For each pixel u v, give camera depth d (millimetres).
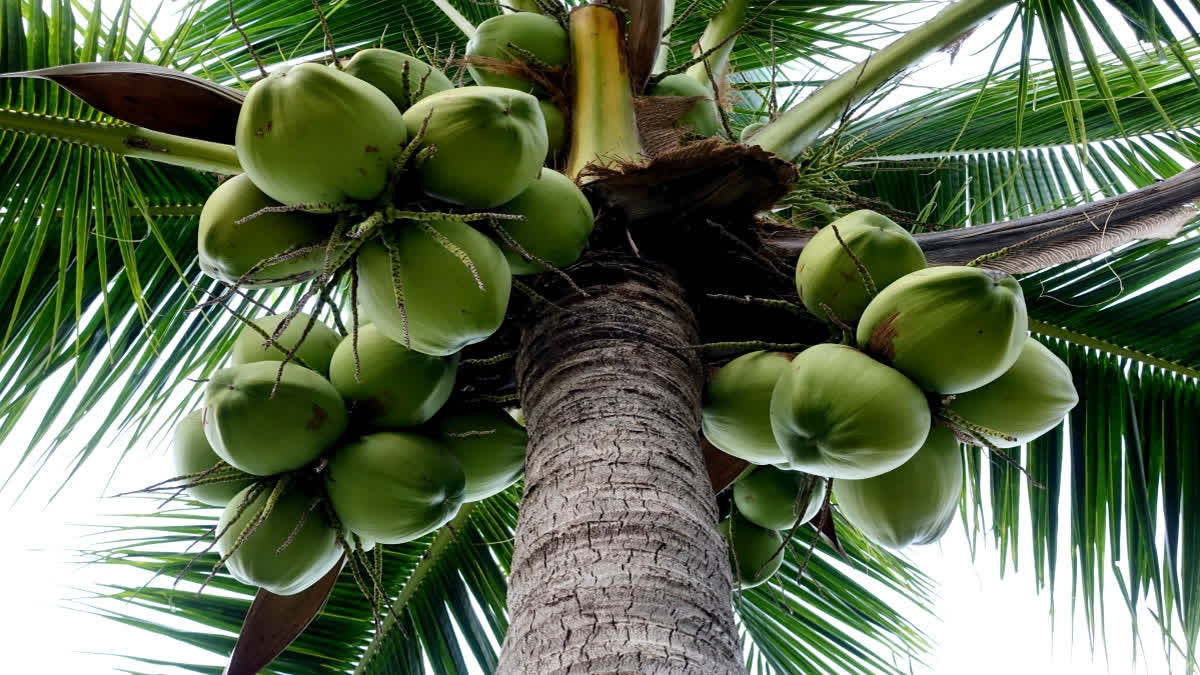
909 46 2262
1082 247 1972
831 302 1752
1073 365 2576
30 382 2223
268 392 1713
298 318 1900
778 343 1923
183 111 1784
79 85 1743
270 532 1771
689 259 1892
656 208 1850
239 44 2795
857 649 2789
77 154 2129
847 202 2291
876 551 2822
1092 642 2346
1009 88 3008
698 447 1601
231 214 1665
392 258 1557
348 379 1795
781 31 2904
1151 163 2947
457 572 2699
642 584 1346
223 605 2557
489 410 1936
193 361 2391
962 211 3029
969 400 1794
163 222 2443
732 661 1327
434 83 1885
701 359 1806
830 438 1642
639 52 2229
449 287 1577
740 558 2150
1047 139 3029
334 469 1771
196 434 1920
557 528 1429
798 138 2236
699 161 1812
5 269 2145
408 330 1630
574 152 2062
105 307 2146
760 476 2096
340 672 2629
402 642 2639
